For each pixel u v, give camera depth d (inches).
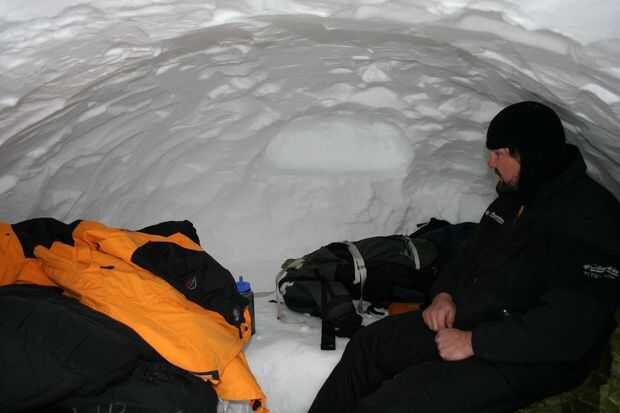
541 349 65.5
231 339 77.1
